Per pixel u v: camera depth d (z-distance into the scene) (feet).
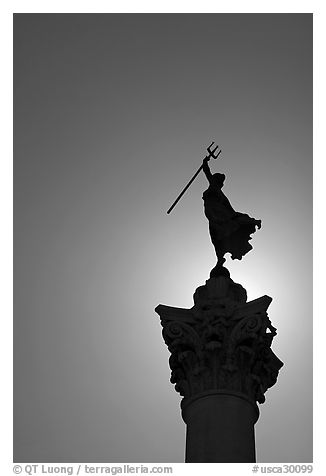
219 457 85.05
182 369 94.79
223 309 94.43
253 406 91.15
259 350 94.32
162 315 96.68
